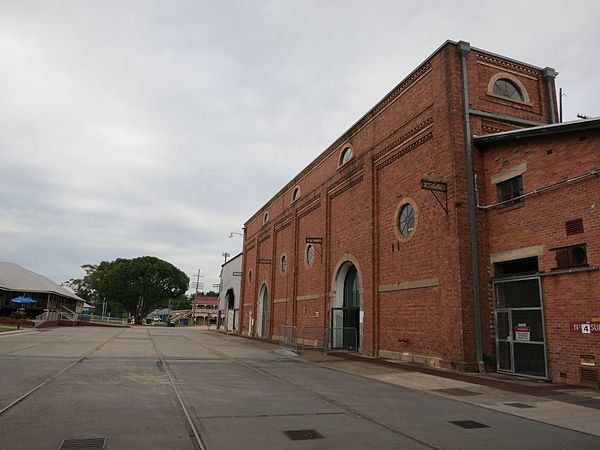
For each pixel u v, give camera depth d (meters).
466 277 15.35
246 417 7.76
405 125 19.53
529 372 13.76
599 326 11.91
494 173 15.95
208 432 6.69
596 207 12.37
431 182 16.08
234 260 55.12
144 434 6.50
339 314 25.30
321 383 12.21
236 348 24.83
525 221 14.52
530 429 7.40
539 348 13.53
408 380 13.03
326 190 27.36
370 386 11.88
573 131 13.17
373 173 21.89
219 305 64.12
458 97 16.77
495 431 7.23
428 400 9.98
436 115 17.44
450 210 16.05
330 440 6.45
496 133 15.84
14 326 41.38
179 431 6.72
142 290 79.25
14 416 7.40
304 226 31.39
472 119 16.80
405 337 18.45
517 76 18.52
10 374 12.05
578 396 10.62
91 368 13.73
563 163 13.46
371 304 20.83
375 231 21.39
